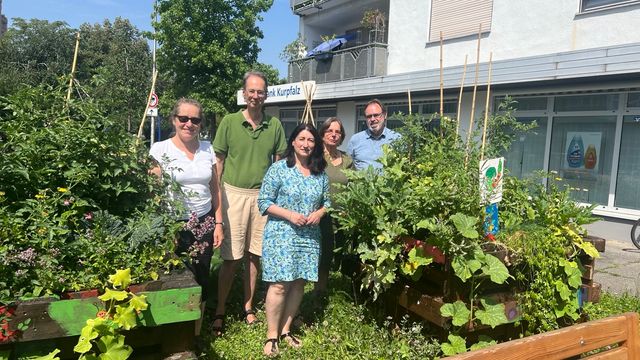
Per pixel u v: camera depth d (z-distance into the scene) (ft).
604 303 15.51
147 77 71.82
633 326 7.27
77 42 10.54
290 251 11.76
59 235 7.74
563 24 31.45
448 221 10.69
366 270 12.10
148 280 7.82
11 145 8.69
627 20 28.27
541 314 11.03
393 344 11.55
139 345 7.79
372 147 16.33
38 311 6.73
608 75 26.03
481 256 10.32
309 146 12.07
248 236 13.70
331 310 13.84
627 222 27.81
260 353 11.90
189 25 54.39
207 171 11.87
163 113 57.98
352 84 44.80
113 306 7.01
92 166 8.76
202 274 11.63
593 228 29.30
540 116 31.89
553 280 11.23
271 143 13.73
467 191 11.12
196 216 10.43
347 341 12.07
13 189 8.31
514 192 12.92
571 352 6.53
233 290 16.12
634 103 27.25
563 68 27.78
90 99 9.84
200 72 56.49
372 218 12.05
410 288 11.77
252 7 56.59
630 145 27.68
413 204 11.18
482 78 32.58
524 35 33.88
